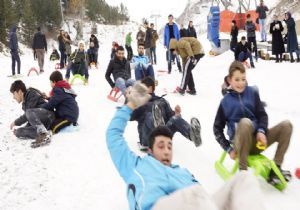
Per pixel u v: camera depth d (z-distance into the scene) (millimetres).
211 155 5898
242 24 26188
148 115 5887
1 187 5055
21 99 7305
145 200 3199
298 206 4105
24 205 4516
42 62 17719
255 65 15742
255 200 2859
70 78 15016
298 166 5320
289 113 8398
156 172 3354
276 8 35906
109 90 11695
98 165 5641
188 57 10234
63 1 77562
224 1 32312
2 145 6805
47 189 4926
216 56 19500
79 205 4445
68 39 20141
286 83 11477
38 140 6645
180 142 6555
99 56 33312
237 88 4777
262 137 4387
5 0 43906
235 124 4742
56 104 7262
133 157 3664
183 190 2902
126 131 7246
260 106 4770
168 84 12328
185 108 9047
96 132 7324
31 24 51969
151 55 19062
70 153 6207
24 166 5742
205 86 11891
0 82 14500
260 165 4445
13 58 16031
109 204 4434
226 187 3070
